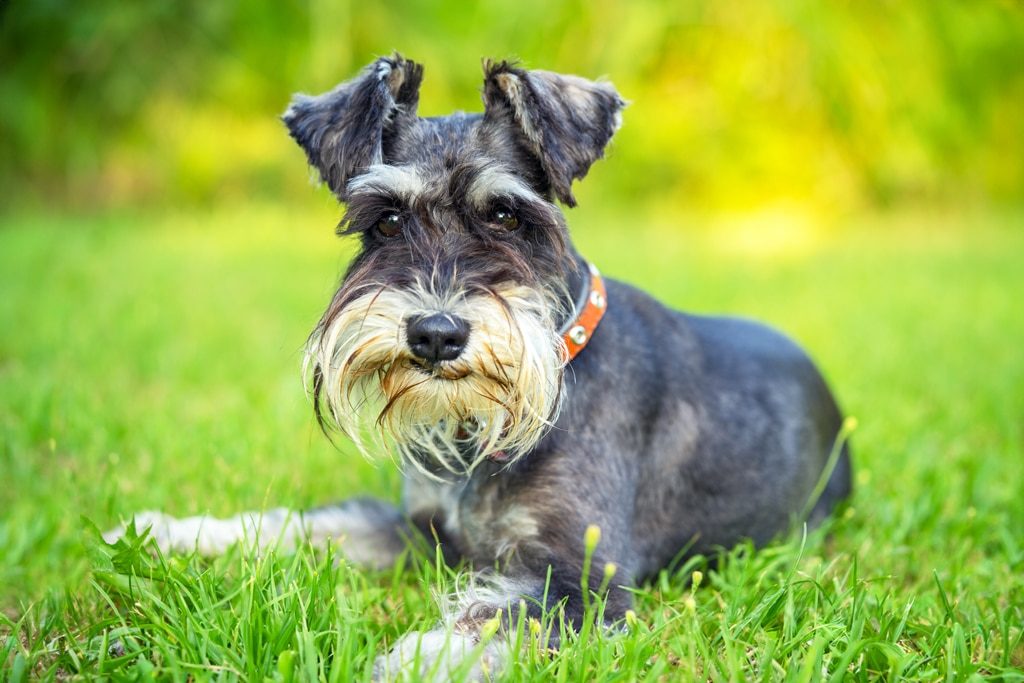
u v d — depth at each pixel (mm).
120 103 14945
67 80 15000
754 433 3846
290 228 13445
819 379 4312
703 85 15805
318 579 2883
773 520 3924
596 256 11250
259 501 4070
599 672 2588
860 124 15305
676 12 14922
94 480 4129
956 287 10078
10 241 10898
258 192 15562
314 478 4402
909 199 16578
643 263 10930
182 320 7809
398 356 2994
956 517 4008
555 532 3246
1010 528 4004
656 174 15781
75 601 3180
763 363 4031
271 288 9281
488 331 2971
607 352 3471
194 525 3643
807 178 15648
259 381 6109
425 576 3049
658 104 15664
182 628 2717
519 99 3314
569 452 3293
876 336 7734
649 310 3775
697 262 11281
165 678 2547
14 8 14203
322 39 14672
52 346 6512
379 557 3697
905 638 2982
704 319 4145
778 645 2764
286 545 3635
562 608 2910
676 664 2832
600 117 3596
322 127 3578
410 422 3188
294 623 2709
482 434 3174
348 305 3109
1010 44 15953
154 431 4781
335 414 3111
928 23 15531
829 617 2947
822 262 11688
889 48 15398
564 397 3273
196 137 15438
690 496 3695
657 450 3596
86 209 14695
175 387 5879
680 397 3676
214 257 10992
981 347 7383
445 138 3398
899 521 4031
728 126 15508
